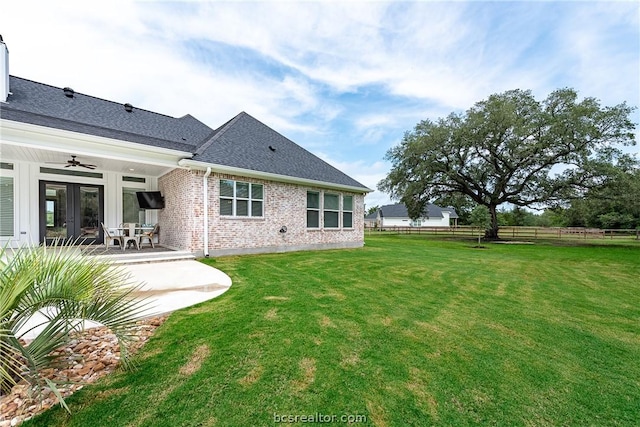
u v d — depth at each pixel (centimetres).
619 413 255
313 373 296
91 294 261
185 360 311
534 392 281
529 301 581
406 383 287
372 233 3438
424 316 473
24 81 1014
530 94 2209
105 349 331
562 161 2109
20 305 239
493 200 2461
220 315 439
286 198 1194
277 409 243
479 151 2358
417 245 1831
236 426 222
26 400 241
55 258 255
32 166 931
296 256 1056
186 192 960
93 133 808
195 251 927
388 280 719
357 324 425
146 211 1188
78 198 1025
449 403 260
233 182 1025
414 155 2436
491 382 294
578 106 1994
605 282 784
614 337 416
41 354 262
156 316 432
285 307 484
